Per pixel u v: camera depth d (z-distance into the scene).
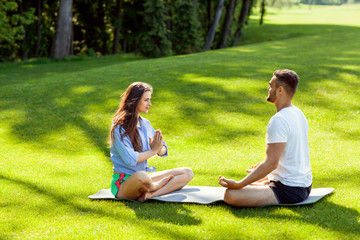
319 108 9.89
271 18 76.12
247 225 4.18
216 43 36.50
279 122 4.30
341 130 8.41
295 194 4.53
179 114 9.84
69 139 8.43
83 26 36.59
